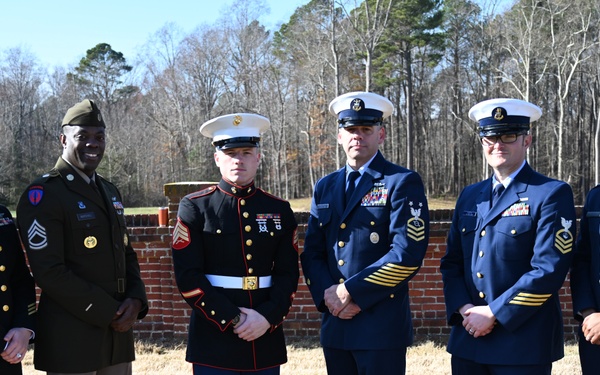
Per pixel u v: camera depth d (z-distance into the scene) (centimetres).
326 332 356
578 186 4119
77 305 322
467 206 358
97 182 355
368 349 339
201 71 4203
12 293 329
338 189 365
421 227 338
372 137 356
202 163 4075
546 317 329
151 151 4134
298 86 4341
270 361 340
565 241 316
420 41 3447
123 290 349
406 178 346
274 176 4409
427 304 593
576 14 3462
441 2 3550
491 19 3969
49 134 4525
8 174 3888
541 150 4162
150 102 4400
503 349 326
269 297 343
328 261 360
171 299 599
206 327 338
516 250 328
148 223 646
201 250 340
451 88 4309
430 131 4659
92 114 338
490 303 326
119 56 5203
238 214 343
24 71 4588
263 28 4241
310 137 4394
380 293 330
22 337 318
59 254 323
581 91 4125
